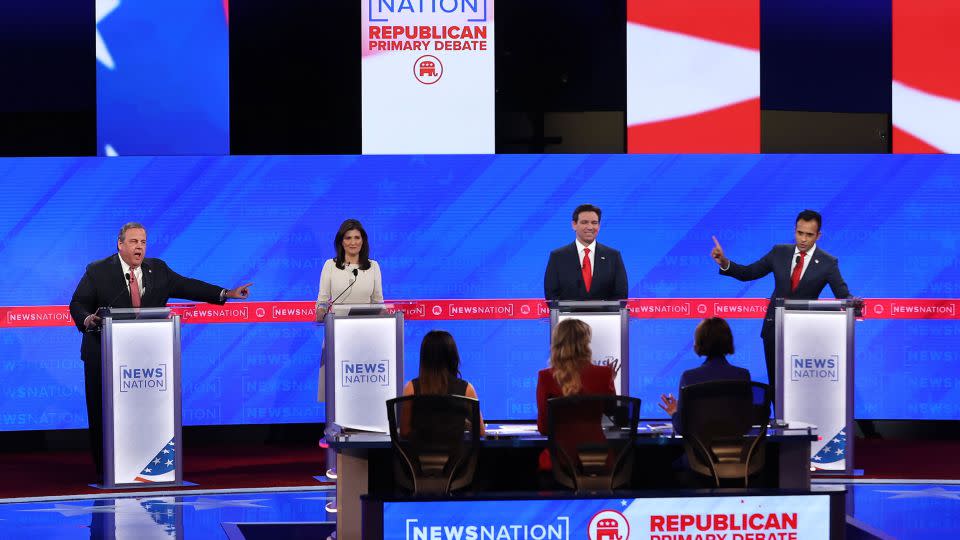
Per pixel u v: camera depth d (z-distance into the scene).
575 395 17.66
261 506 23.52
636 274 31.69
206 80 31.19
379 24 31.38
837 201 31.64
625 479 17.91
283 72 31.33
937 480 25.70
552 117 31.61
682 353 31.83
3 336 30.97
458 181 31.61
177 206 31.27
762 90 31.52
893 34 31.44
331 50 31.38
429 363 19.06
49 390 31.19
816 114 31.61
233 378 31.52
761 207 31.69
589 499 17.41
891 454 29.14
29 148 30.97
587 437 17.69
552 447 17.70
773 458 20.23
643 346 31.80
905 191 31.61
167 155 31.22
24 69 30.83
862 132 31.64
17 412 31.08
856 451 29.59
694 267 31.75
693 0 31.47
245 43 31.25
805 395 24.83
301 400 31.72
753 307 31.72
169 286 25.58
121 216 31.16
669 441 18.72
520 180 31.69
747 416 18.36
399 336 23.80
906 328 31.72
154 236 31.22
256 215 31.44
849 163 31.64
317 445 31.27
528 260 31.72
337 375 23.59
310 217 31.50
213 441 31.55
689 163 31.64
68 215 31.05
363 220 31.55
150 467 24.77
